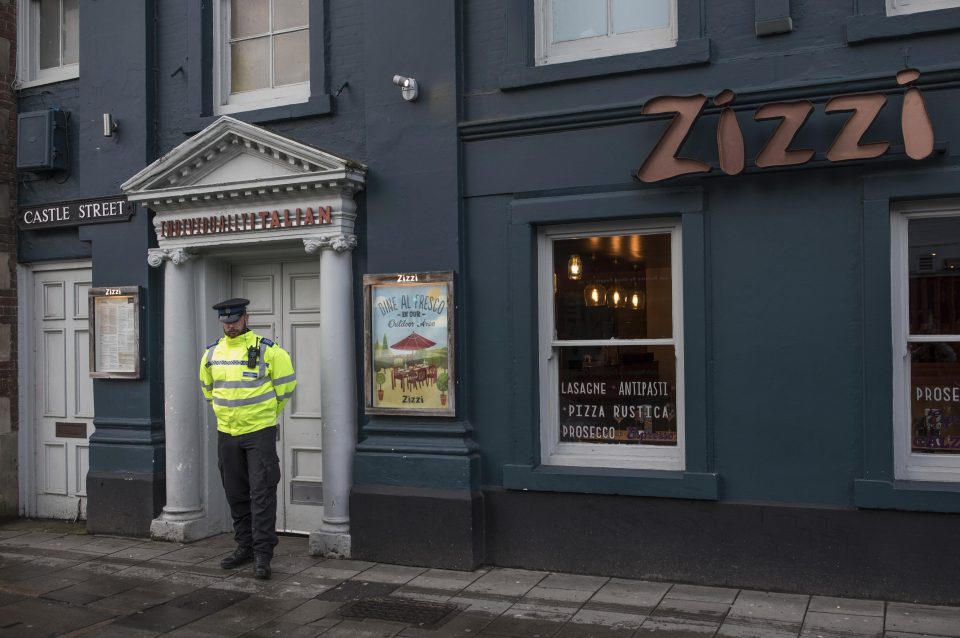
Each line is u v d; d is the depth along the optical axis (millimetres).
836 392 5965
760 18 6109
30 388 9117
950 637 5152
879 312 5809
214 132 7484
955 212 5820
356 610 5910
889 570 5801
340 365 7227
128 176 8273
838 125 5926
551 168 6707
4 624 5758
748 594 6043
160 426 8234
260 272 8133
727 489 6238
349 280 7332
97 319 8312
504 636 5367
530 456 6738
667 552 6359
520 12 6840
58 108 8883
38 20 9281
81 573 6914
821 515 5957
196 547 7676
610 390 6750
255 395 6707
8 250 8969
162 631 5602
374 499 7035
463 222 6977
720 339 6266
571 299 6859
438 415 6879
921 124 5527
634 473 6465
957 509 5605
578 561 6605
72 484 8938
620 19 6805
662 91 6426
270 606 6035
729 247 6242
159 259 7984
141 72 8242
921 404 5934
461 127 6938
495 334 6902
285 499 7988
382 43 7230
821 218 6008
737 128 6008
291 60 8031
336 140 7512
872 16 5848
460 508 6762
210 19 8211
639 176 6195
